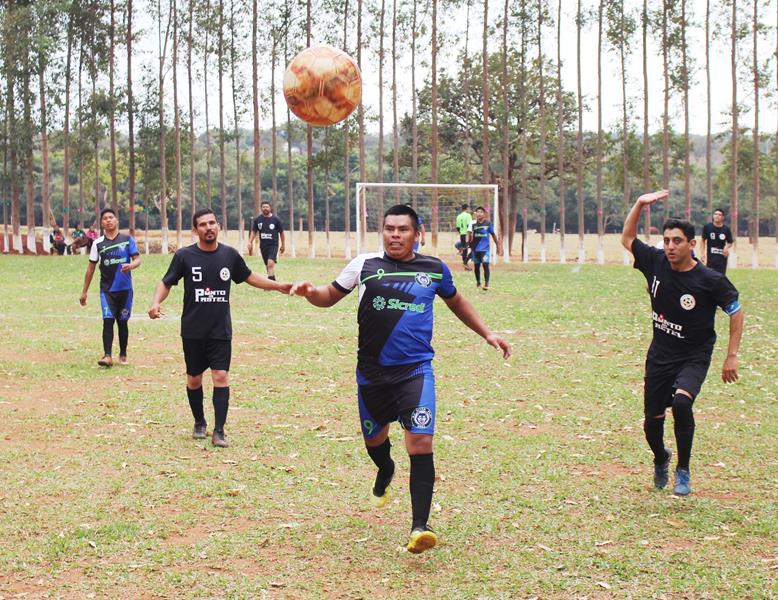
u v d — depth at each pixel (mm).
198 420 7840
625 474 6781
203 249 7668
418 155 53969
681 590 4641
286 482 6531
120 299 11227
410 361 5254
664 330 6285
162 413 8703
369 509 5965
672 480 6637
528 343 13156
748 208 79438
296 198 86938
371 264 5363
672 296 6160
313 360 11703
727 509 5938
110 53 45594
